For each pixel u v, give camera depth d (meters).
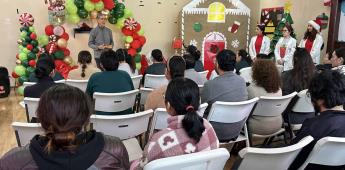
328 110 1.66
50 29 6.01
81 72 3.74
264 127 2.74
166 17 7.44
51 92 1.05
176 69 2.48
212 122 2.43
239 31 7.20
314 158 1.53
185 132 1.36
